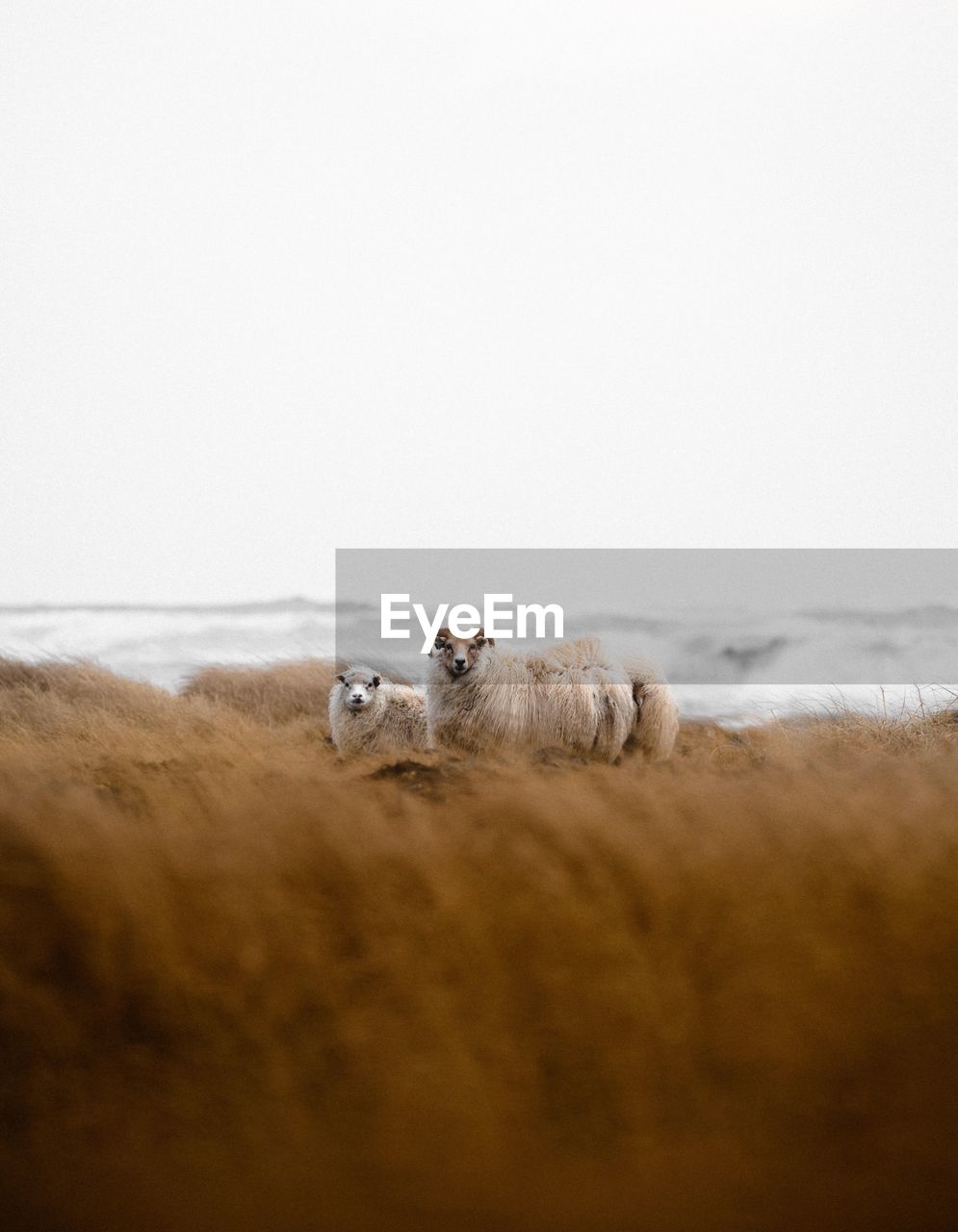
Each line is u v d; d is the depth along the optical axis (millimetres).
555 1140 3363
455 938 3955
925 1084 3479
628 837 4445
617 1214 3082
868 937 3967
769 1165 3236
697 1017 3730
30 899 4156
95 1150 3354
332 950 4000
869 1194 3119
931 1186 3141
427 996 3721
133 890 4102
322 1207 3129
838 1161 3246
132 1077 3625
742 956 3914
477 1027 3674
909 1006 3740
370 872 4309
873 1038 3660
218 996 3852
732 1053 3629
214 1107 3484
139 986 3869
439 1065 3533
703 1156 3287
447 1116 3428
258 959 3871
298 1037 3729
